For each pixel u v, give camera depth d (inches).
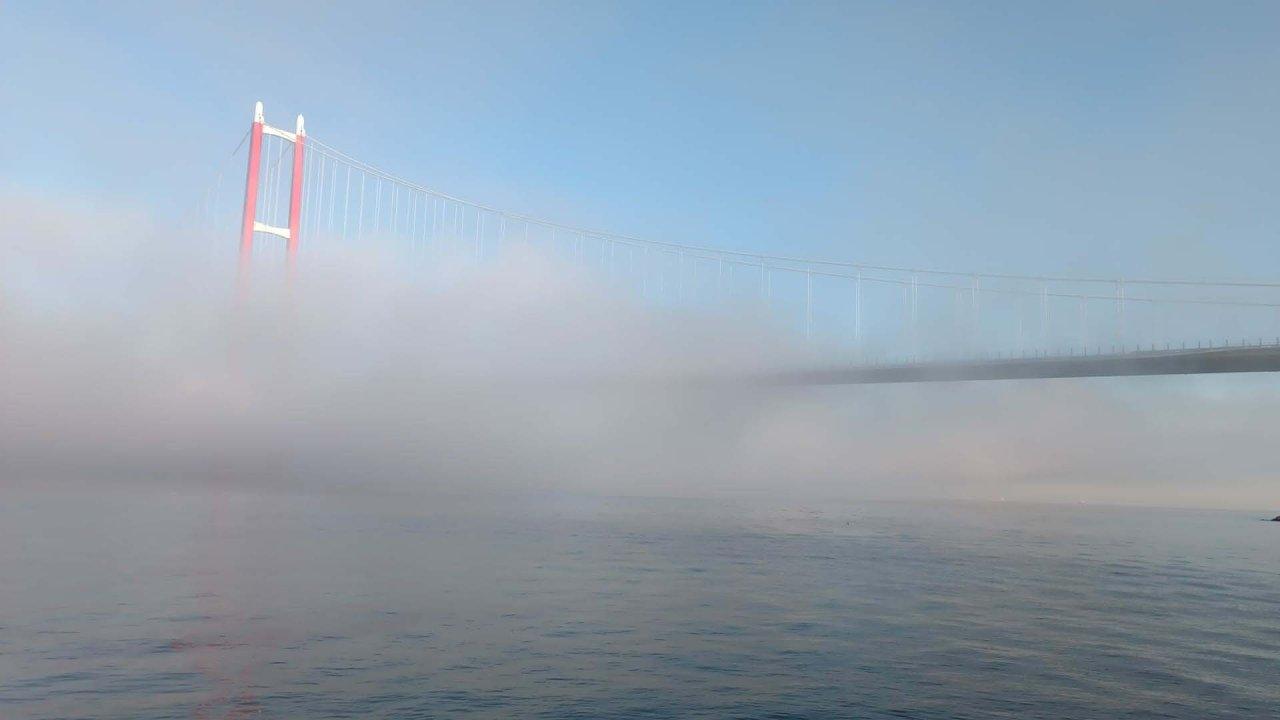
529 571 848.9
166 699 376.5
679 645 500.1
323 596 662.5
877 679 426.6
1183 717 372.2
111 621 546.9
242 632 518.6
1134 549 1352.1
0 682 400.5
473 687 401.4
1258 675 447.8
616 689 401.7
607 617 590.6
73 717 351.9
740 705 378.9
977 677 433.4
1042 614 640.4
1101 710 380.8
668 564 939.3
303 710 363.6
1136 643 528.7
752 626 565.3
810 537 1389.0
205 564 855.1
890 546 1258.0
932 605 671.8
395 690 394.3
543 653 473.1
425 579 772.6
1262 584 887.7
